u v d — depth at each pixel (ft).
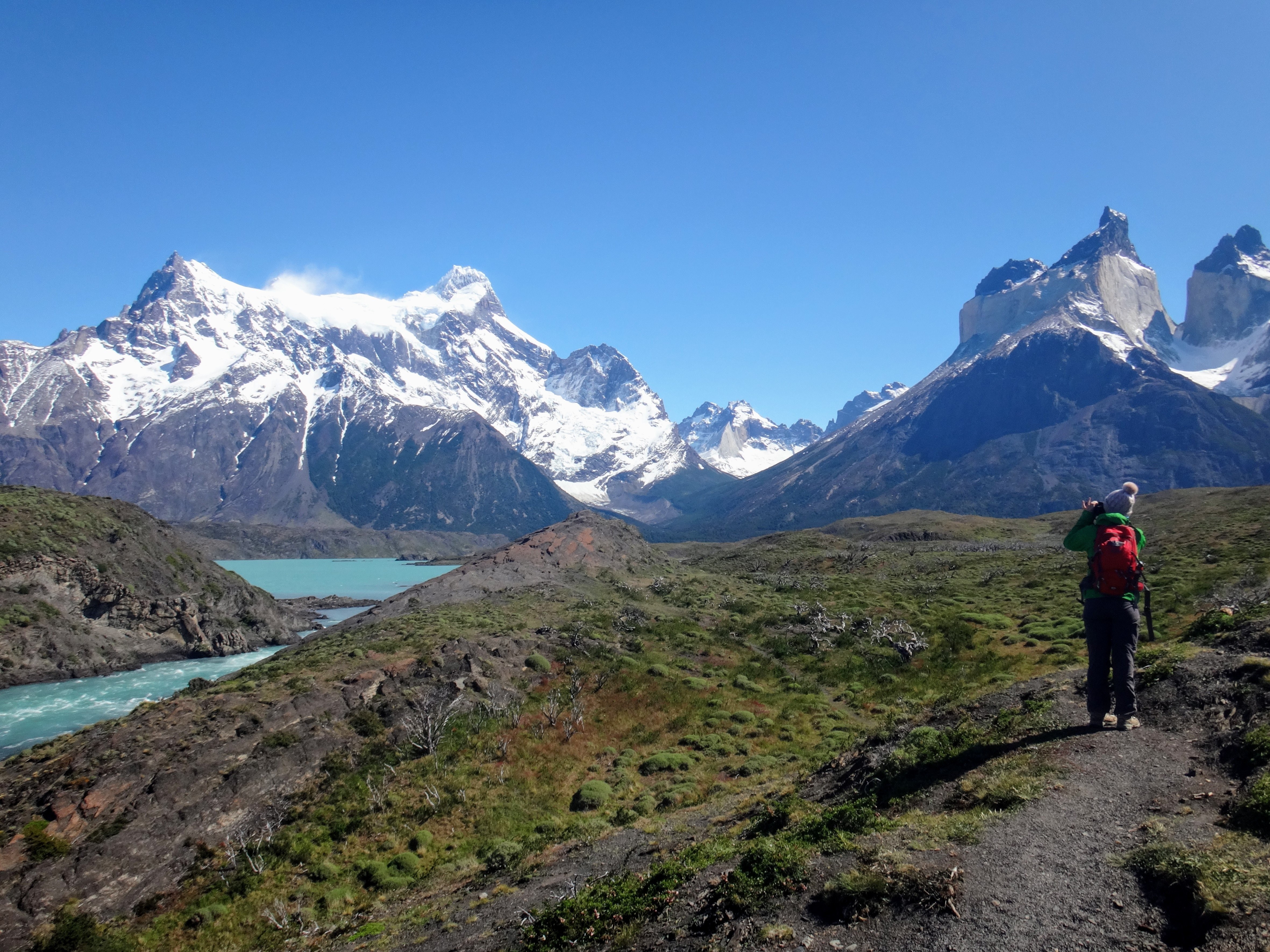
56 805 81.30
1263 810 24.64
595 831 73.72
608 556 239.50
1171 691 40.19
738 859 36.24
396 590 556.92
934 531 392.88
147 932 68.74
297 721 101.45
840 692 124.36
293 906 71.20
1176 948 19.97
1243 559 156.35
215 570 296.92
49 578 228.84
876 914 25.46
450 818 85.92
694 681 130.21
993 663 119.14
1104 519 39.14
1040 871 25.49
